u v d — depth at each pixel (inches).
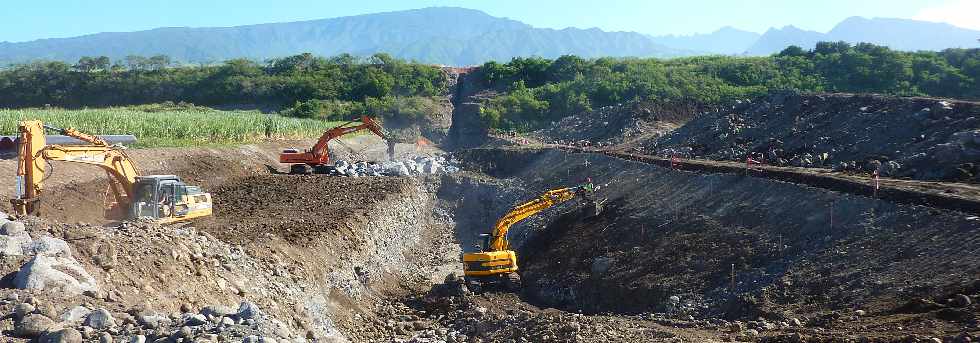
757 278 902.4
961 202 864.9
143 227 753.6
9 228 628.4
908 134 1289.4
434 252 1496.1
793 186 1076.5
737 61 3430.1
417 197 1781.5
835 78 2952.8
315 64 4611.2
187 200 1040.2
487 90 4045.3
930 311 674.2
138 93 4207.7
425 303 1055.0
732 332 729.0
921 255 784.3
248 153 2011.6
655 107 2647.6
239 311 559.5
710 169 1382.9
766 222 1029.2
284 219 1204.5
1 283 559.2
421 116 3641.7
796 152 1471.5
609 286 1078.4
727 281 934.4
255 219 1202.6
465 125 3462.1
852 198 960.3
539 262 1293.1
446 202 1911.9
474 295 1104.8
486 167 2246.6
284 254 938.1
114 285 620.4
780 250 941.8
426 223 1726.1
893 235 846.5
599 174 1724.9
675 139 2005.4
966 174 1048.8
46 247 614.5
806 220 976.9
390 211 1445.6
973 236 764.6
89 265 628.7
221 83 4200.3
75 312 518.6
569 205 1509.6
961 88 2605.8
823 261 867.4
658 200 1306.6
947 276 725.3
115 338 492.4
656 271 1047.6
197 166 1720.0
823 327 706.8
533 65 4138.8
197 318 529.7
